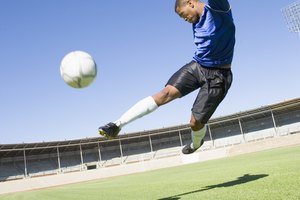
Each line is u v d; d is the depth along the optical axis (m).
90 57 5.45
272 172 8.17
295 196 4.33
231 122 72.75
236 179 8.12
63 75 5.38
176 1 5.63
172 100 5.68
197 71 5.61
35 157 66.81
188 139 76.25
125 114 5.48
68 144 63.19
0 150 54.72
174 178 14.62
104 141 67.81
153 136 74.75
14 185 44.38
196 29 5.59
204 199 5.32
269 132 68.50
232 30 5.47
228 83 5.73
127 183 17.52
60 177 49.03
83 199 9.52
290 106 64.00
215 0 5.17
